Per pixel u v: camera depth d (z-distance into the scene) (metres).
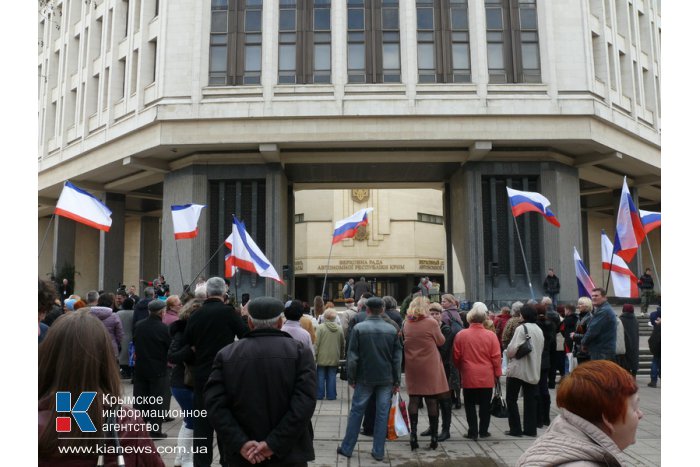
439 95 24.97
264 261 16.53
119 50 29.92
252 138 24.75
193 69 25.36
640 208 39.62
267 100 24.83
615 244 13.77
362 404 7.69
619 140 27.11
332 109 24.67
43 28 37.53
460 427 9.71
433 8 26.17
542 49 25.69
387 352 7.65
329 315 12.41
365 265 46.69
